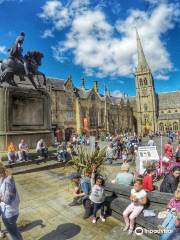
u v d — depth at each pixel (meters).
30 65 15.09
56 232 5.69
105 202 6.75
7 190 4.44
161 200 5.73
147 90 101.62
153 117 100.00
